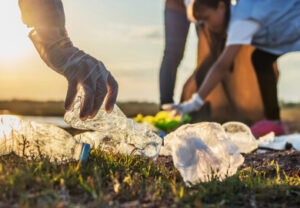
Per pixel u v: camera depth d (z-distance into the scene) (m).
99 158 0.63
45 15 0.59
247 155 0.85
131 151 0.67
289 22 1.63
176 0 1.80
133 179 0.51
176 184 0.51
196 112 2.04
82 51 0.62
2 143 0.60
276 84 1.82
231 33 1.67
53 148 0.58
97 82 0.58
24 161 0.56
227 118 1.96
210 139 0.57
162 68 1.87
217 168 0.53
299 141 1.10
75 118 0.65
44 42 0.60
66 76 0.60
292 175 0.62
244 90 1.89
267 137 1.14
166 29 1.84
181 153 0.53
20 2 0.60
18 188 0.44
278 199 0.47
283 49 1.70
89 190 0.45
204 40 2.00
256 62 1.80
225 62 1.64
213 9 1.75
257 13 1.61
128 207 0.43
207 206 0.43
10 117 0.62
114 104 0.63
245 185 0.52
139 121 1.65
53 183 0.48
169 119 1.63
